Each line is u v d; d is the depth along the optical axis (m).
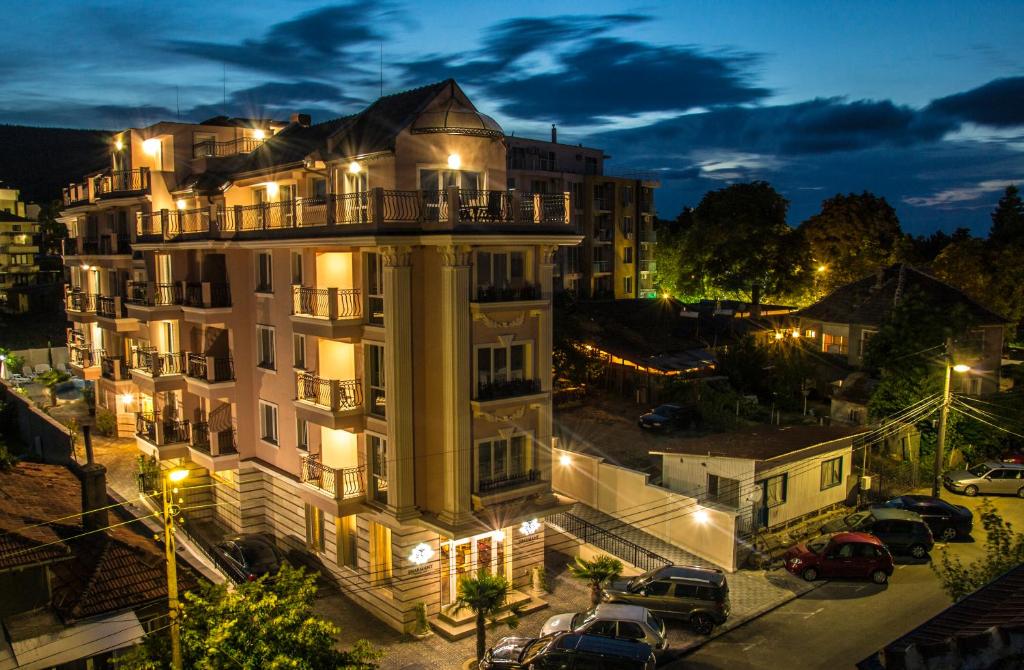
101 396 43.59
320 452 27.06
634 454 37.81
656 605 23.77
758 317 64.19
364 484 25.02
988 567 19.20
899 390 38.41
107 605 18.06
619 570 24.59
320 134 29.23
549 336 25.47
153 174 35.53
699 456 30.45
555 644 20.09
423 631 23.75
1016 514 32.75
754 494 29.00
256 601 16.75
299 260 27.55
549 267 25.31
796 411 46.69
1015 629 8.37
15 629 17.41
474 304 23.30
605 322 53.88
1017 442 39.06
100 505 21.81
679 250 81.94
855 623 23.84
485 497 23.95
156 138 36.06
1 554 17.67
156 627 18.59
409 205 23.00
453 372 23.11
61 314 81.25
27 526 19.23
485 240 23.11
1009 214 71.62
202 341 32.41
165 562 19.78
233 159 34.50
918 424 37.53
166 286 33.25
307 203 25.89
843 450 33.19
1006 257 66.38
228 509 31.36
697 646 22.69
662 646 21.45
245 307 30.31
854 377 44.09
